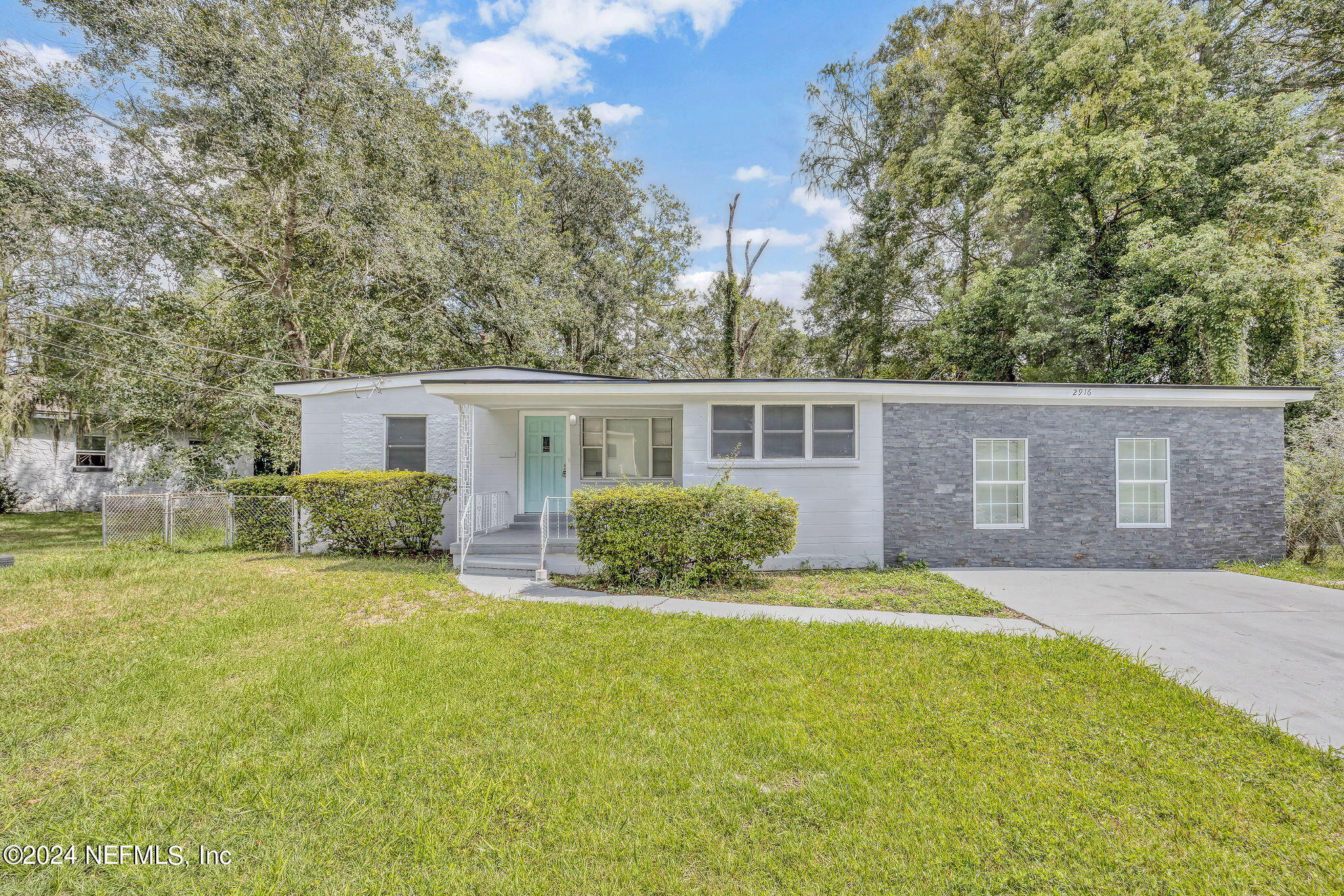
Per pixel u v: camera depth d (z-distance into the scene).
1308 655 4.87
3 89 11.18
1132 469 9.15
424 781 2.99
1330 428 9.12
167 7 11.83
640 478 11.30
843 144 20.45
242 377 13.49
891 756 3.20
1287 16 13.09
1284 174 11.59
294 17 13.29
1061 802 2.80
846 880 2.30
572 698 3.94
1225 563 9.05
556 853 2.47
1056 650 4.84
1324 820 2.69
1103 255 14.02
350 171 14.09
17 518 15.33
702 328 25.30
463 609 6.24
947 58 17.41
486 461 10.87
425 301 16.22
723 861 2.40
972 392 8.72
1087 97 13.40
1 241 11.02
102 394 12.91
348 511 9.23
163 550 9.97
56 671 4.40
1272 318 11.31
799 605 6.51
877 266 18.88
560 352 19.80
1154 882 2.29
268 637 5.25
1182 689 4.09
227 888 2.30
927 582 7.62
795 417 9.02
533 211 18.95
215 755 3.24
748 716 3.66
